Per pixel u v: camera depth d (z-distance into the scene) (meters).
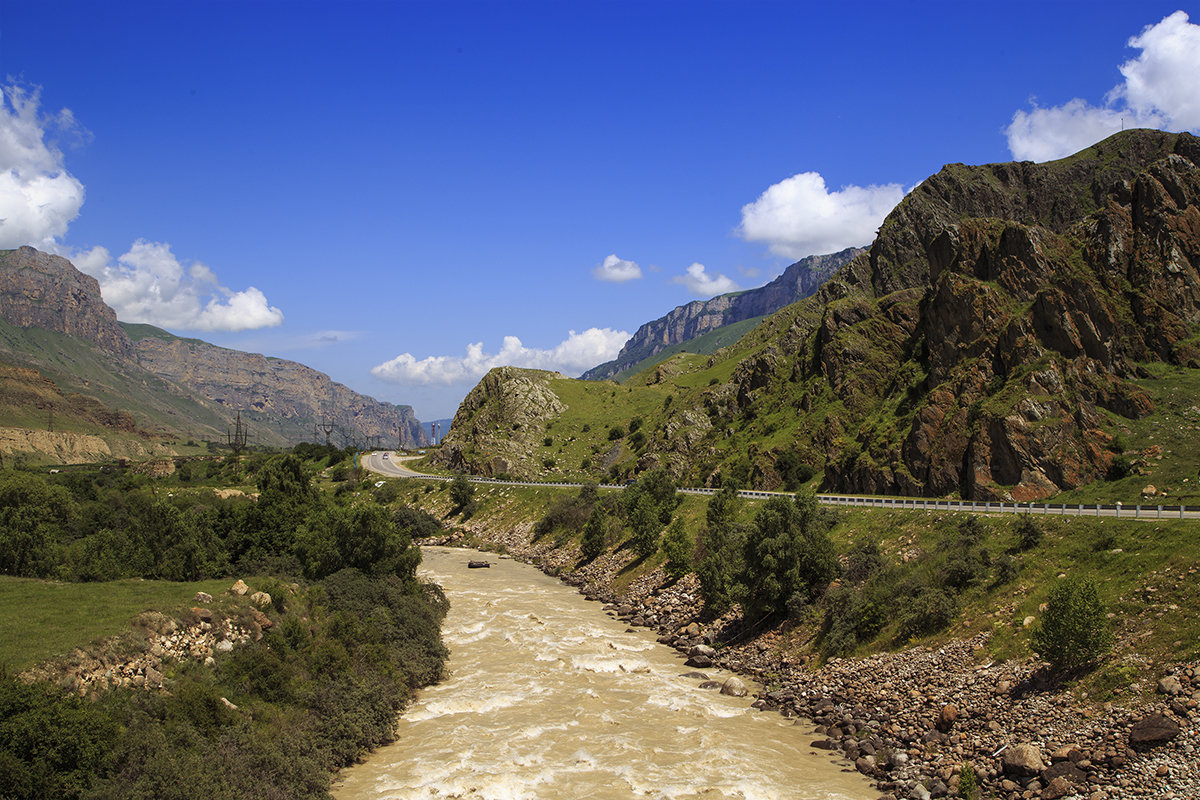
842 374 114.25
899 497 81.94
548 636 64.75
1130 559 44.19
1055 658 38.59
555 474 162.88
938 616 48.62
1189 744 31.06
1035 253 93.81
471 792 35.38
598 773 37.31
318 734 38.78
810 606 57.75
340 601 56.47
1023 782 33.28
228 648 42.16
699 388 180.50
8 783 26.47
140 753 30.03
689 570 76.19
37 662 32.75
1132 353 82.75
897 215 150.62
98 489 118.81
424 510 151.00
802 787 35.75
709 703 48.06
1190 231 89.06
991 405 77.88
